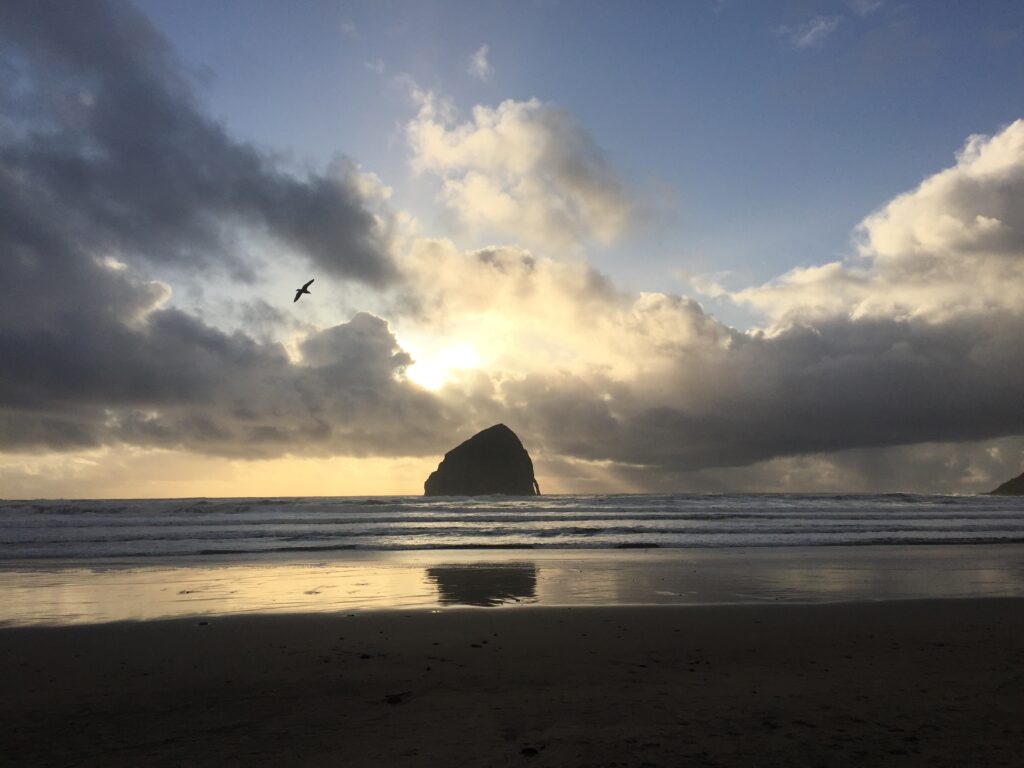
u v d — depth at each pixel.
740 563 18.48
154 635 9.32
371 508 48.53
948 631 9.50
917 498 67.50
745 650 8.30
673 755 4.68
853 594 13.20
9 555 20.61
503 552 21.47
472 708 5.88
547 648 8.42
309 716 5.71
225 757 4.73
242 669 7.45
